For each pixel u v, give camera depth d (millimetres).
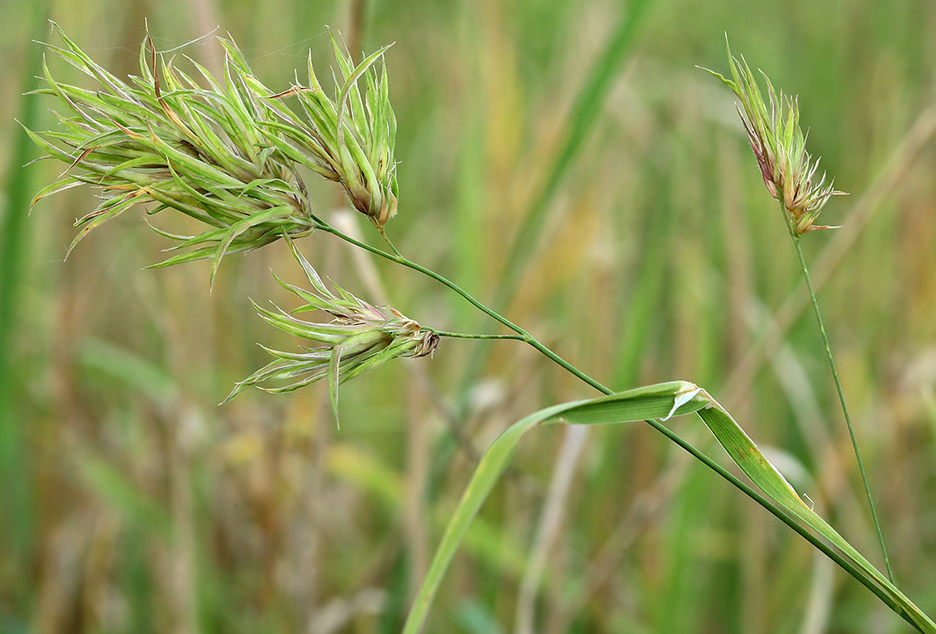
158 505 723
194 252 444
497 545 655
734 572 750
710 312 773
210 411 732
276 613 686
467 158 745
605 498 738
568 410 434
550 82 787
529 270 720
